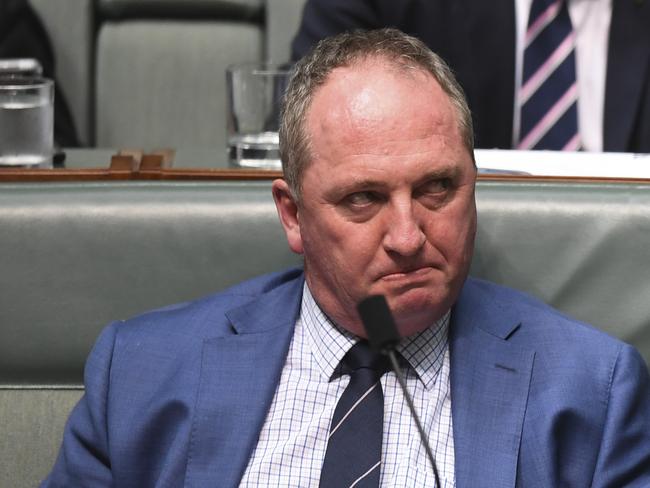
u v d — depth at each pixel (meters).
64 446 3.52
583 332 3.34
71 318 3.75
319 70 3.12
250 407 3.34
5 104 4.27
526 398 3.24
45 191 3.75
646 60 5.98
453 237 3.06
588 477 3.21
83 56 7.56
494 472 3.16
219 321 3.50
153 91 7.66
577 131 5.98
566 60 5.99
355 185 3.01
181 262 3.75
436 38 6.21
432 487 3.17
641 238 3.65
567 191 3.72
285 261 3.75
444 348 3.36
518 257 3.71
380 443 3.19
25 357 3.78
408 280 3.04
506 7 6.05
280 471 3.26
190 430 3.33
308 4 6.67
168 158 4.55
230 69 4.56
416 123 3.01
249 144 4.50
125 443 3.38
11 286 3.73
